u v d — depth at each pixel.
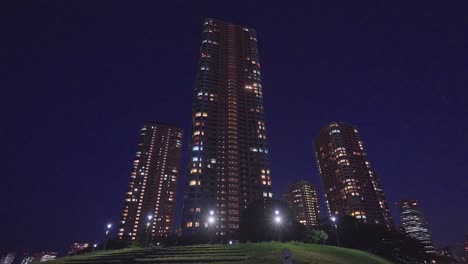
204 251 39.56
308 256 34.53
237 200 160.62
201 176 162.38
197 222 147.12
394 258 87.00
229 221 152.25
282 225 77.81
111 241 110.00
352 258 42.25
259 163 179.38
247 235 81.19
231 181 166.12
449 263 110.25
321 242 73.56
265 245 45.41
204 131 179.75
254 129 193.12
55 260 39.62
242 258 31.39
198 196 155.75
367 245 86.56
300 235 75.00
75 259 39.09
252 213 83.62
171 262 31.83
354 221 93.62
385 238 92.62
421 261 99.88
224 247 44.31
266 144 190.12
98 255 42.72
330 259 35.69
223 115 191.25
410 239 96.12
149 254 39.47
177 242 114.19
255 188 168.88
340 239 87.44
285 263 16.62
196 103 193.62
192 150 172.50
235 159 175.12
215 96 197.50
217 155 172.88
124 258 36.28
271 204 84.50
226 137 182.00
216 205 155.38
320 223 100.25
